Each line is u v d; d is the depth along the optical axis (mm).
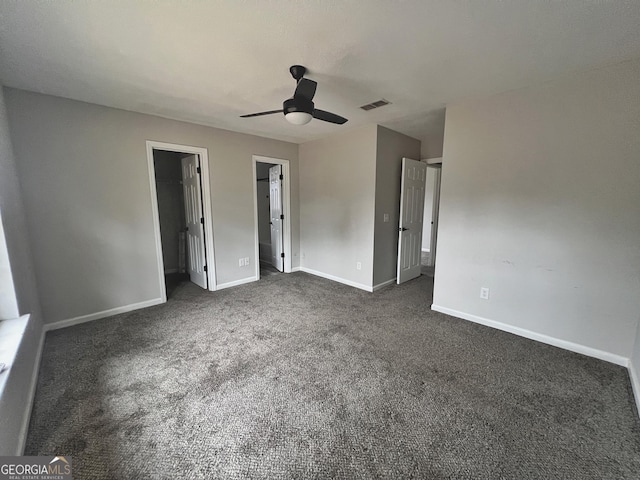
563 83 2270
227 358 2305
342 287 4180
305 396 1861
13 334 1756
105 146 2961
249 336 2680
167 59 1980
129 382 1991
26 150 2527
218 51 1878
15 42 1743
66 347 2453
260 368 2170
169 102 2842
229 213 4082
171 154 4910
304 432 1578
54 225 2721
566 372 2115
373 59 1980
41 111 2584
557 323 2479
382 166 3857
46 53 1885
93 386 1942
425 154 4488
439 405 1782
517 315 2697
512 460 1410
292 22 1564
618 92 2061
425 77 2266
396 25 1589
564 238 2383
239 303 3535
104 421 1637
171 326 2883
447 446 1490
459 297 3084
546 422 1646
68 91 2545
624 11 1444
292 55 1930
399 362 2254
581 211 2285
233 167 4047
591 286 2293
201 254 4027
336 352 2400
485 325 2910
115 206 3074
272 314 3197
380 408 1759
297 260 5121
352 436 1552
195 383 1986
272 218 5227
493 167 2697
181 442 1506
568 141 2289
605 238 2207
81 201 2857
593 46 1802
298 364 2225
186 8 1442
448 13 1483
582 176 2256
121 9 1443
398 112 3148
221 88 2498
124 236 3164
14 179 2314
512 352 2395
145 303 3398
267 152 4422
